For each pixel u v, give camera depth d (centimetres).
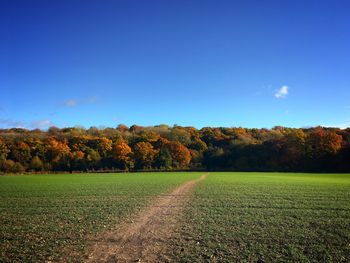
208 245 1786
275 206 3167
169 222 2425
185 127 18762
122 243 1855
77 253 1666
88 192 4762
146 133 16550
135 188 5378
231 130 18400
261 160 14275
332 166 12662
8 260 1548
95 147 14300
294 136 13688
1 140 13712
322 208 3038
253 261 1520
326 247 1734
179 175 10094
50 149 13550
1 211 3014
